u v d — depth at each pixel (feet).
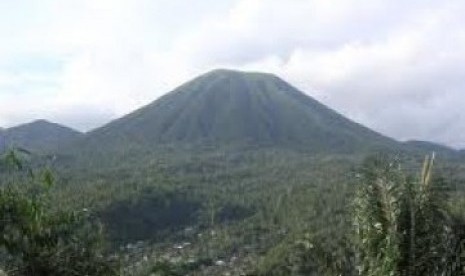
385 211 53.98
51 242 48.60
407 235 53.36
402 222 53.62
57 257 48.37
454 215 53.83
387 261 53.11
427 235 53.42
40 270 48.03
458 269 52.49
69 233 49.32
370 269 53.93
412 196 54.08
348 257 55.16
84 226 50.16
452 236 53.26
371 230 54.13
